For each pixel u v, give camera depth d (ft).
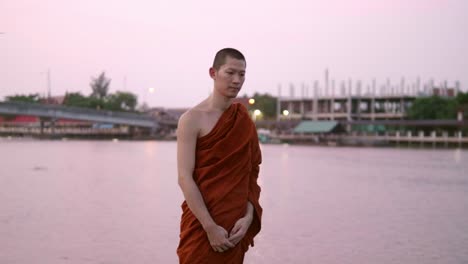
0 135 463.01
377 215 50.26
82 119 317.42
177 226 42.29
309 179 92.48
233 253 13.37
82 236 38.19
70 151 193.57
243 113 13.64
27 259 31.58
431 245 36.78
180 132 13.39
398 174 107.14
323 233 40.88
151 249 34.40
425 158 176.55
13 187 71.46
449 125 304.50
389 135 320.29
